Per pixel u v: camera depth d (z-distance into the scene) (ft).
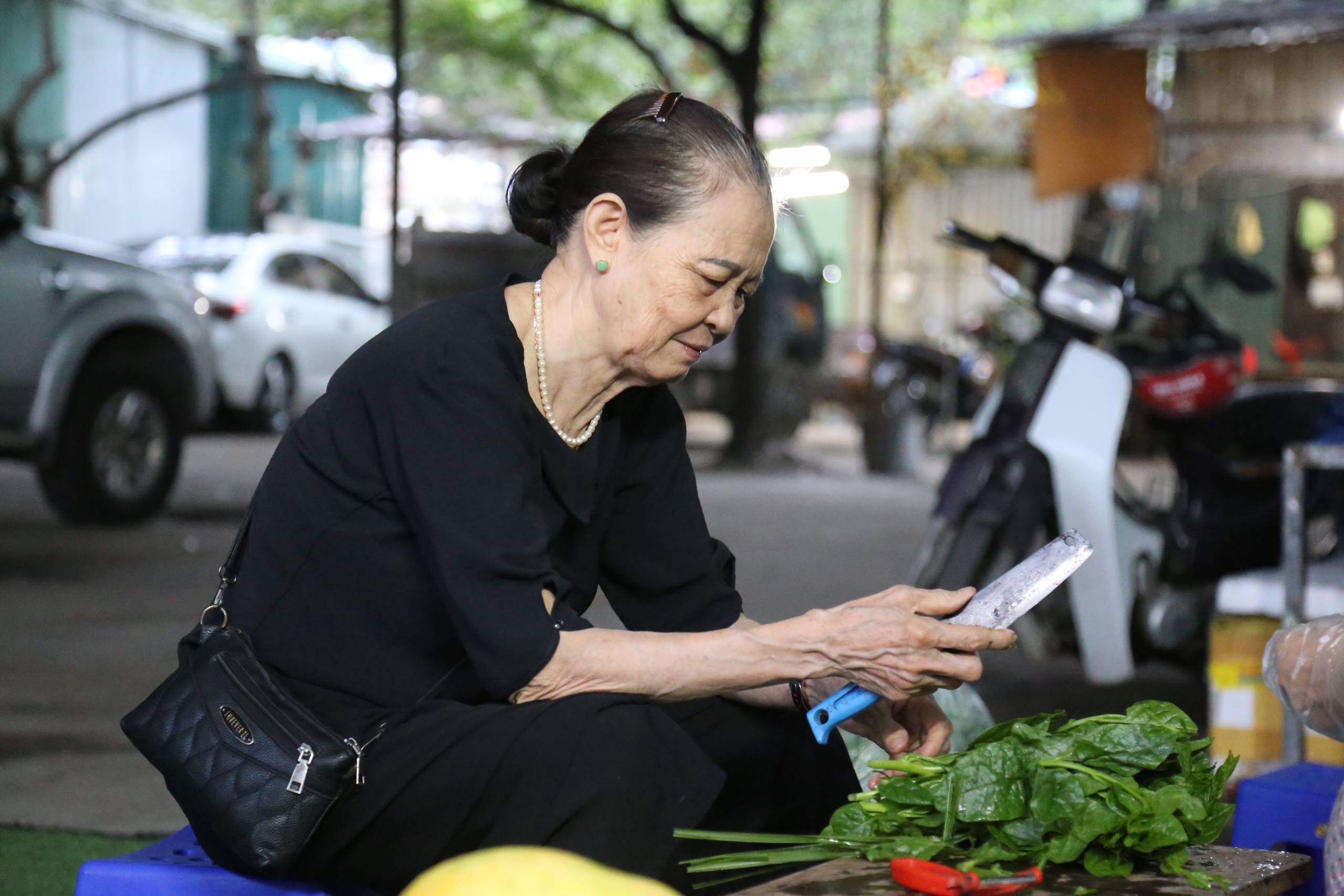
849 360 57.62
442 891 3.40
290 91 67.82
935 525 13.88
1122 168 34.81
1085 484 13.43
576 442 6.42
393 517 6.05
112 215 58.49
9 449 23.21
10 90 53.31
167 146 61.52
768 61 72.84
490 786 5.81
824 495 35.42
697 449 47.11
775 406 43.73
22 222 23.39
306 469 6.14
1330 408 15.15
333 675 6.15
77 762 12.21
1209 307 39.91
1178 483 15.30
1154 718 5.60
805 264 50.21
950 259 67.46
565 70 60.95
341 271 45.06
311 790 5.62
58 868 9.60
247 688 5.83
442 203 81.25
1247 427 15.14
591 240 6.09
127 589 20.30
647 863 5.77
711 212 5.93
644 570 7.12
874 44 74.23
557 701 5.87
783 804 6.99
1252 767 11.63
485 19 60.34
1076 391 13.74
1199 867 5.27
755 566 23.89
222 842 5.88
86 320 23.98
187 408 26.99
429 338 6.02
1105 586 13.53
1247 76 36.58
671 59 70.49
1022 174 65.82
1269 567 15.10
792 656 5.82
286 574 6.15
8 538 24.40
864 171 65.05
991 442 13.82
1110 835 5.13
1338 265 39.24
